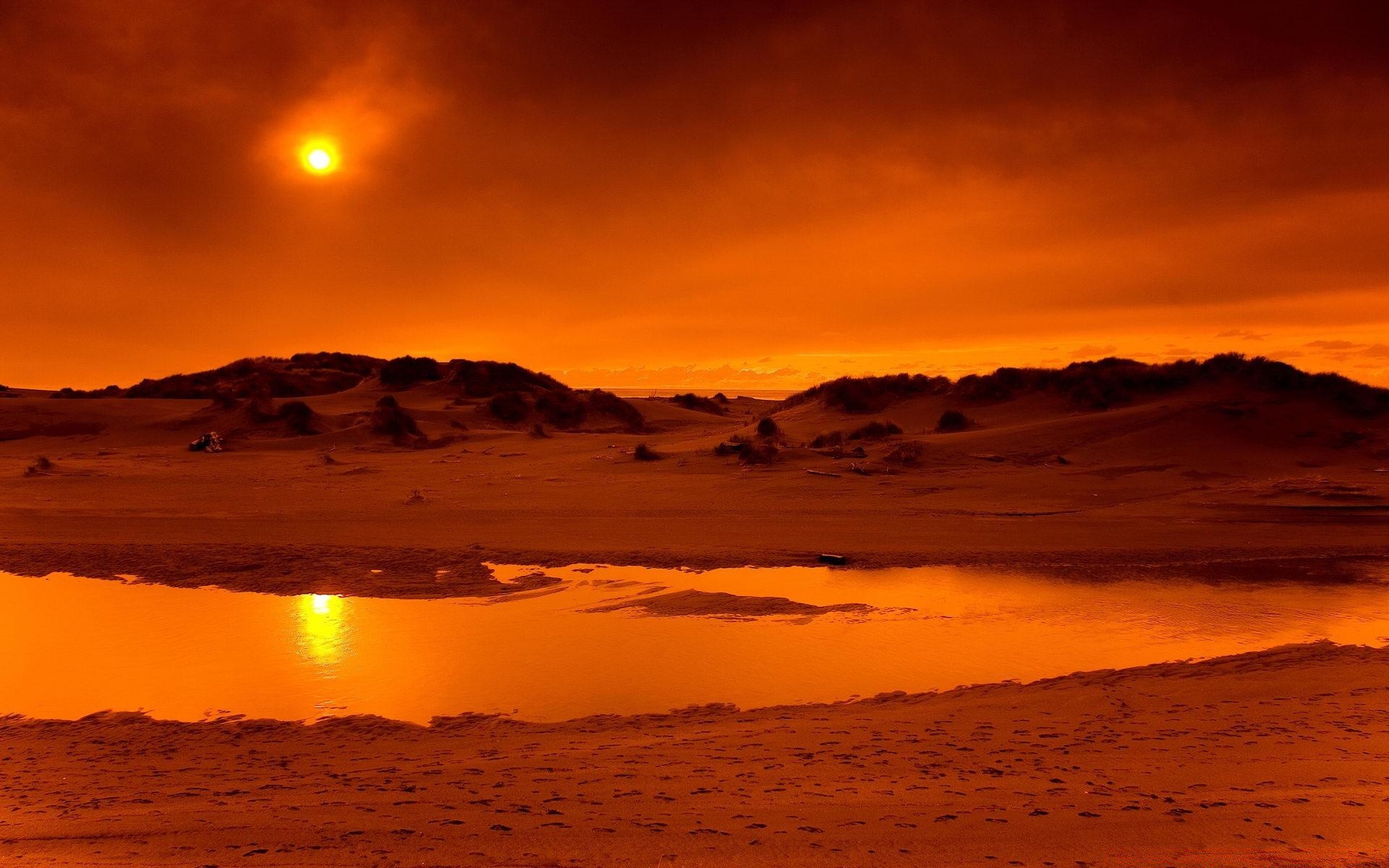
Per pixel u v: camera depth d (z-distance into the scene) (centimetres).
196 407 6638
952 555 2194
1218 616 1648
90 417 5919
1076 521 2627
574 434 5766
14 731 1111
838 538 2395
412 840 620
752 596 1819
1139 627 1576
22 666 1382
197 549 2272
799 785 775
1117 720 1003
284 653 1452
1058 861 560
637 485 3453
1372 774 742
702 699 1219
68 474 3928
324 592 1875
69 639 1533
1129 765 806
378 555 2209
